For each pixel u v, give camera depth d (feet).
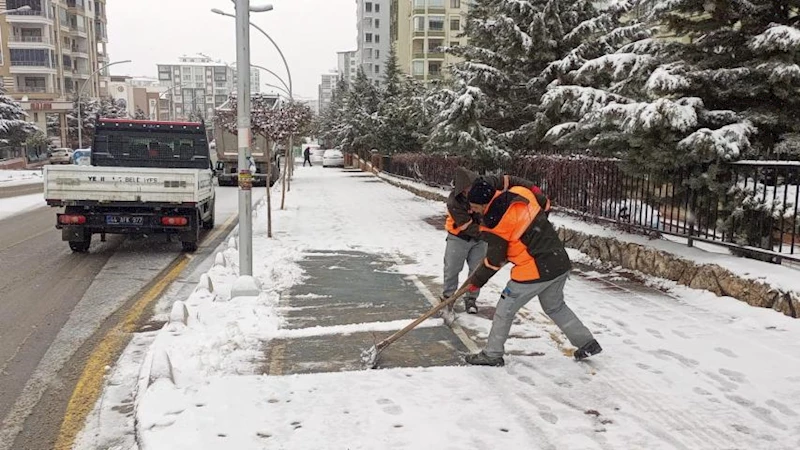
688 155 22.24
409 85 99.25
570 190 33.83
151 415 12.01
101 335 18.48
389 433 11.41
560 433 11.41
